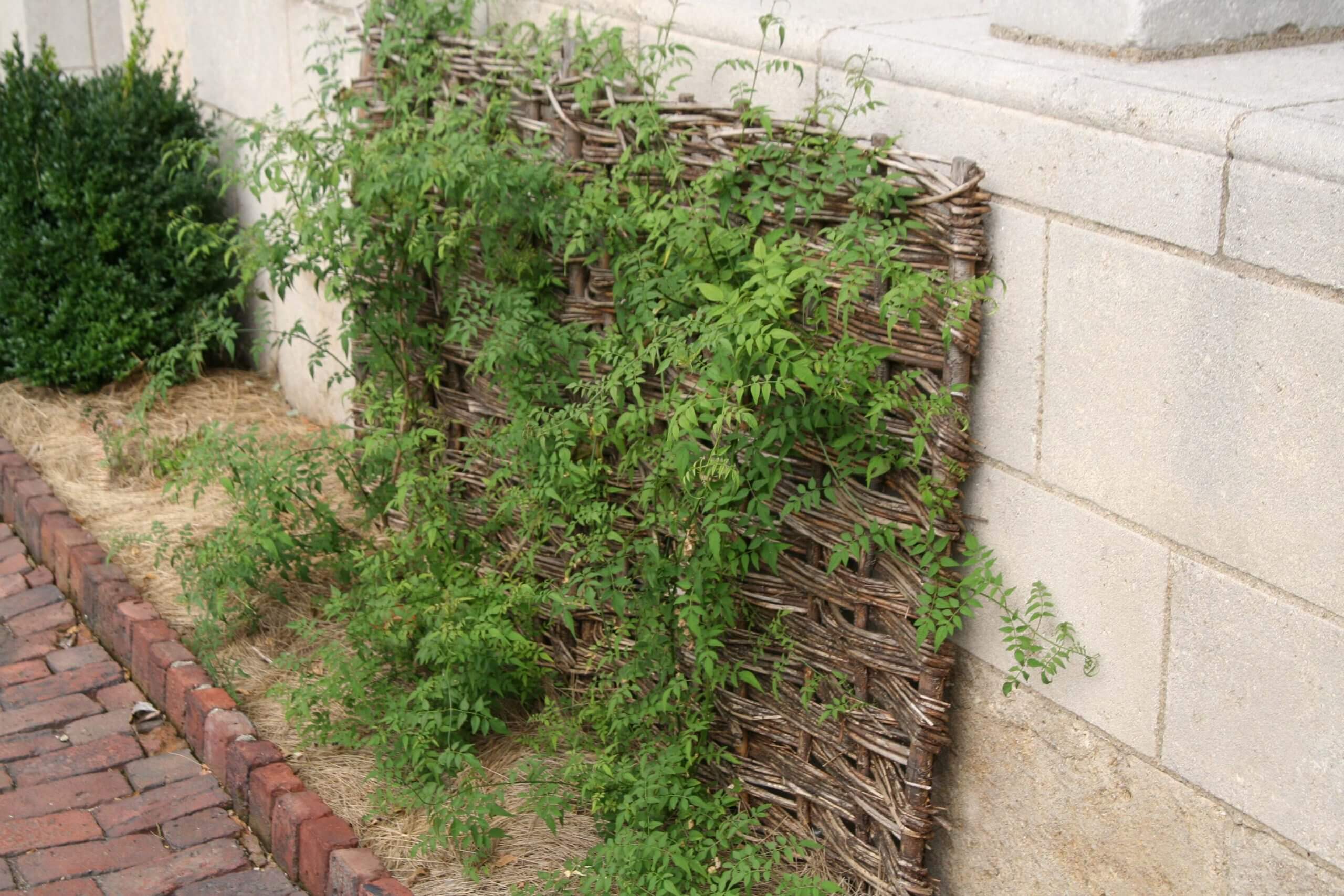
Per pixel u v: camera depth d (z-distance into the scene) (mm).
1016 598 3221
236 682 4395
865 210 3260
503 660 4008
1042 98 2906
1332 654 2541
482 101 4434
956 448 3180
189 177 6426
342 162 4418
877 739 3473
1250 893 2797
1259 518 2631
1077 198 2873
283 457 4547
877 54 3336
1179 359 2727
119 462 5719
